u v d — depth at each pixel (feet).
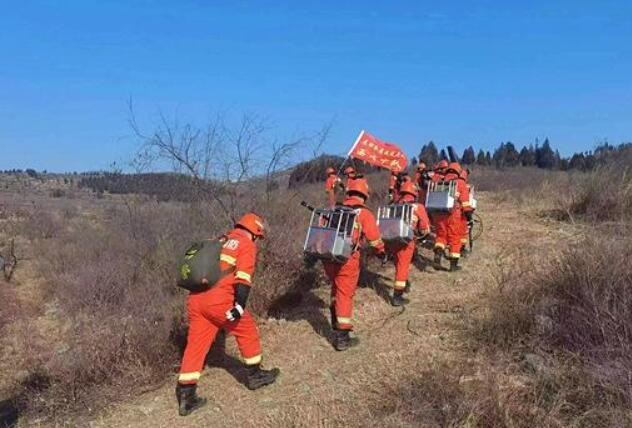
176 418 20.48
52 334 33.78
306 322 26.99
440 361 20.72
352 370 21.70
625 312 19.24
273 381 21.81
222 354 24.98
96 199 105.09
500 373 18.99
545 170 90.17
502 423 16.31
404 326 25.07
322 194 48.08
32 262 54.95
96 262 47.67
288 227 33.42
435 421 16.76
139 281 38.29
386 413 18.11
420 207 28.89
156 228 44.50
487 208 50.31
